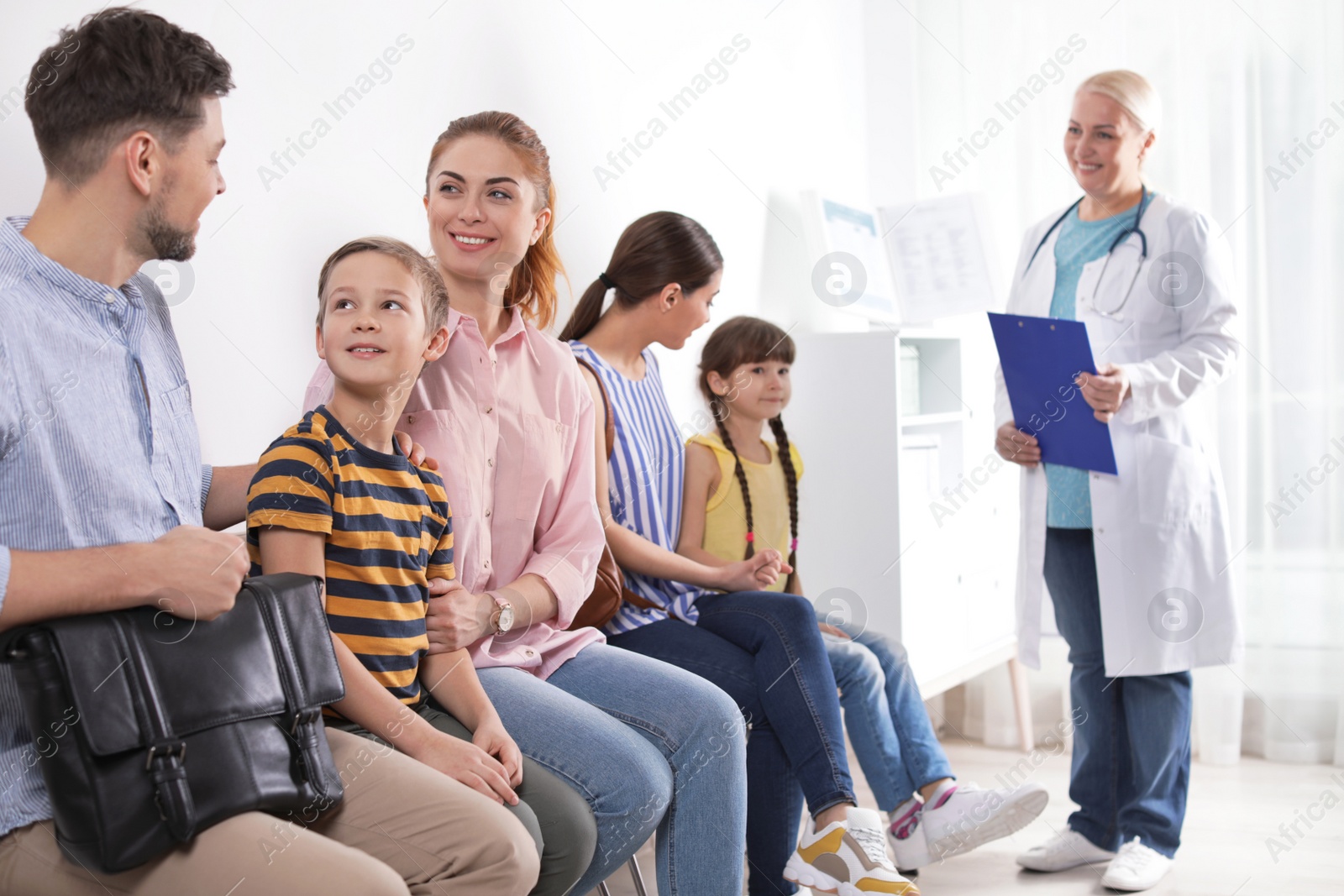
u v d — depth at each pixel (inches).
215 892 33.3
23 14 47.3
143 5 51.8
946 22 119.6
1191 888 73.8
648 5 87.8
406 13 66.6
